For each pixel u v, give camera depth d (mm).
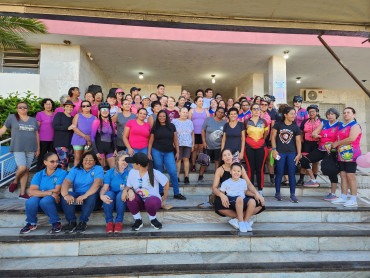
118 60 8898
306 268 2895
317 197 4859
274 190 4953
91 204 3410
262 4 2082
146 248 3221
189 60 8836
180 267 2871
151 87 11781
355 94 12492
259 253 3266
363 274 2898
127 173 3717
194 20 2271
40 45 7672
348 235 3396
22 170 4359
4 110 5312
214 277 2807
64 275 2678
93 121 4551
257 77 10156
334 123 4668
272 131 4664
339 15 2201
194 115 5648
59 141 4730
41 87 7527
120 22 2275
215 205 3697
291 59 8633
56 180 3559
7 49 7922
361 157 2994
